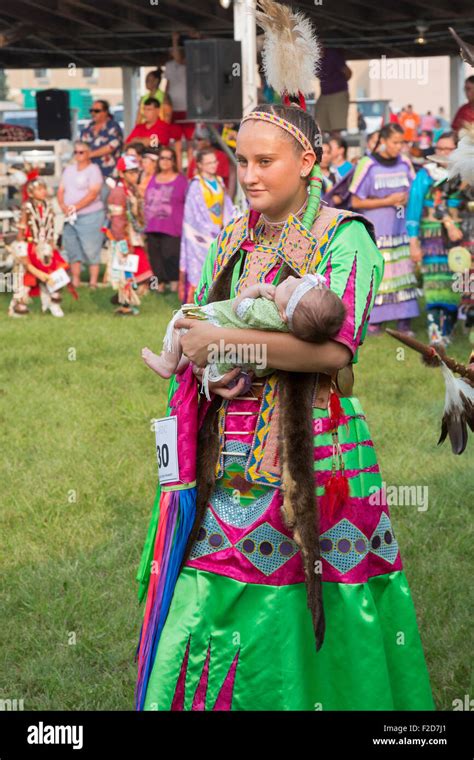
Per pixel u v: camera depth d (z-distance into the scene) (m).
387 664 3.04
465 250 9.50
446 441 6.90
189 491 3.00
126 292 12.16
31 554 5.14
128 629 4.38
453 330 10.49
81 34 16.45
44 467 6.41
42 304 12.49
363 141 18.38
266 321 2.79
